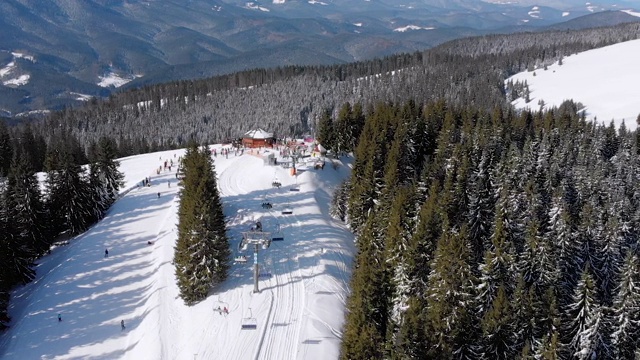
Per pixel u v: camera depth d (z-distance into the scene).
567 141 101.88
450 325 48.28
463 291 50.06
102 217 94.38
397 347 44.28
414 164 103.69
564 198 75.56
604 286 62.97
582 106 194.00
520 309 49.62
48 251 83.75
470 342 48.59
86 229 90.94
